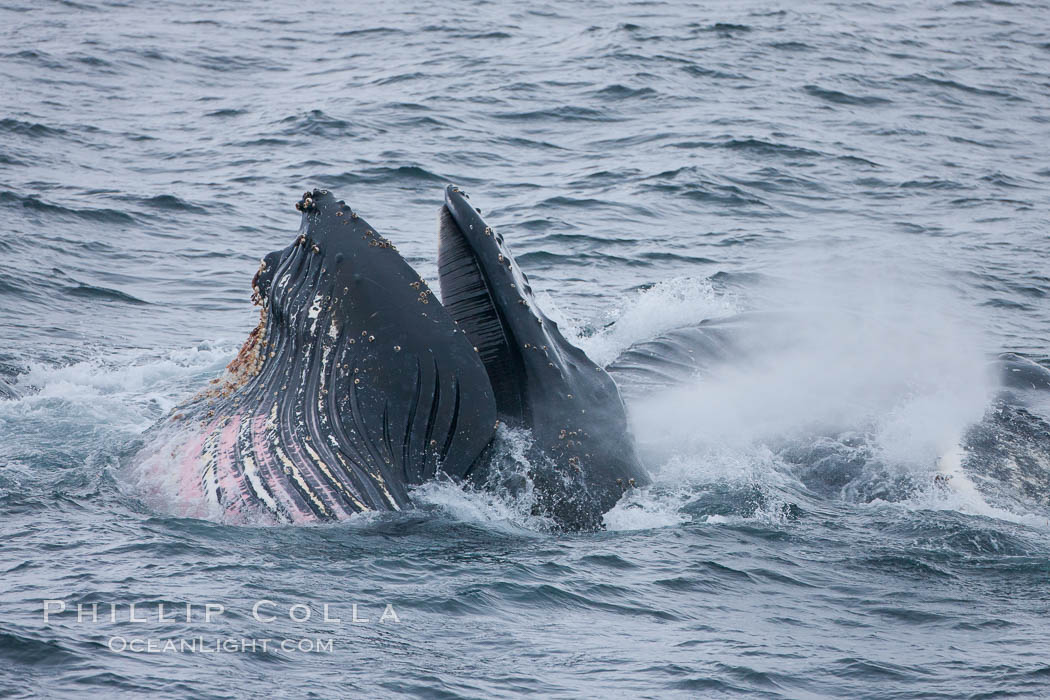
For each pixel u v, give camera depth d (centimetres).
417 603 3316
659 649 3134
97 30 17538
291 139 11844
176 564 3478
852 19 19388
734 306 7194
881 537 4141
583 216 9575
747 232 9425
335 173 10675
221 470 3972
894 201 10531
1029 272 8600
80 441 4734
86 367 6100
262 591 3319
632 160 11312
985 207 10444
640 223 9494
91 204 9431
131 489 4125
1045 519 4409
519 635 3170
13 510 3903
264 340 4194
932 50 17500
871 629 3341
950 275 8450
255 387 4141
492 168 11012
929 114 14012
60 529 3744
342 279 3944
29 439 4750
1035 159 12356
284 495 3844
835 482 4688
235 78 15162
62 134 11925
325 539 3719
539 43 16725
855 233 9512
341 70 15425
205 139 12006
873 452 4806
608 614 3356
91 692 2662
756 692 2902
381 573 3506
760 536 4084
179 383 5884
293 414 3972
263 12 19675
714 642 3200
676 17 18838
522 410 4097
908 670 3047
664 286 7912
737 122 12812
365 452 3869
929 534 4156
